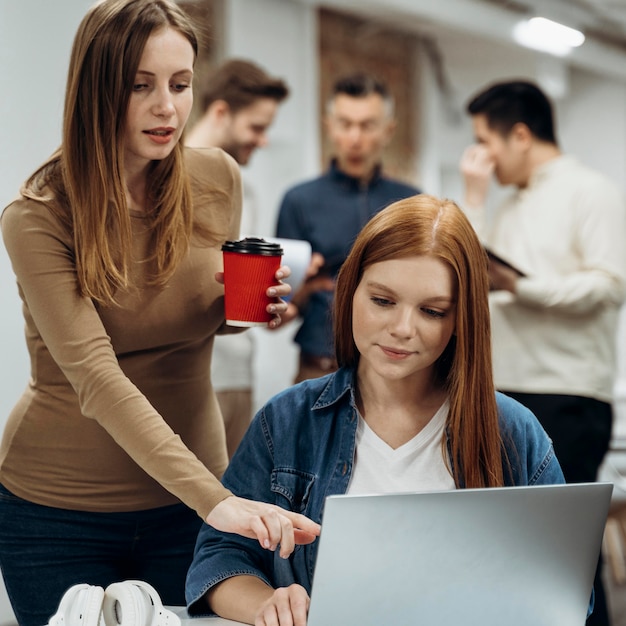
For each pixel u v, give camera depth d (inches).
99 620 50.1
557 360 127.8
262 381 235.3
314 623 46.8
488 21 249.3
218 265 75.4
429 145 293.6
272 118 136.3
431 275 56.9
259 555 60.3
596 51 290.7
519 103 130.9
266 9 227.3
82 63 64.8
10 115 116.3
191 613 57.7
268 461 62.3
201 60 209.2
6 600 120.3
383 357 58.0
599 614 123.2
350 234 149.0
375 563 46.6
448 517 47.4
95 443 72.1
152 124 65.7
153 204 71.2
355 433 61.1
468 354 59.3
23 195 66.1
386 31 277.0
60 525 73.2
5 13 115.0
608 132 321.7
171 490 59.6
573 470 127.9
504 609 51.4
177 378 75.0
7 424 74.1
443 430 60.9
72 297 65.5
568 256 130.3
